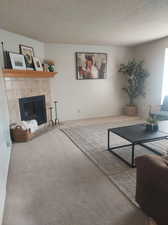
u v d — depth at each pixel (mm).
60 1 2152
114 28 3342
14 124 3355
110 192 1768
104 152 2738
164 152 2658
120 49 5336
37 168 2275
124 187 1838
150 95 4969
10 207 1576
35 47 4129
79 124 4562
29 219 1437
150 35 3941
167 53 4305
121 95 5699
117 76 5500
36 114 4172
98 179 2006
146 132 2574
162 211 1229
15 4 2219
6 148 2334
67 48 4695
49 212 1507
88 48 4934
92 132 3809
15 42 3521
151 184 1308
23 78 3619
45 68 4219
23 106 3697
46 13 2533
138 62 5250
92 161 2449
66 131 3902
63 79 4816
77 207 1562
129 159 2479
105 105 5543
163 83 4512
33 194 1753
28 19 2758
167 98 4160
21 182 1965
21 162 2445
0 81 2561
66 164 2377
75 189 1824
